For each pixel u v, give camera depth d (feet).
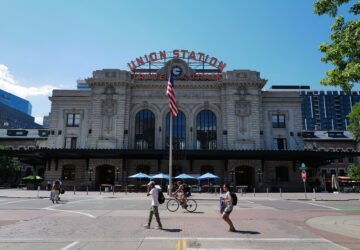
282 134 171.12
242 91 166.81
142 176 130.41
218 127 167.94
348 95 578.25
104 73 168.76
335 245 31.96
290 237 35.99
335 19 46.44
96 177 160.76
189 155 151.43
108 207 69.00
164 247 30.30
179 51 181.68
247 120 163.73
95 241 33.01
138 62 180.34
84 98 174.40
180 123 169.27
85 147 169.07
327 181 179.93
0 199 92.63
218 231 39.29
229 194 39.81
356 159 208.23
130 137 165.68
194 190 139.54
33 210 62.75
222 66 180.04
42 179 162.30
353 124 142.31
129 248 29.91
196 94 170.91
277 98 174.91
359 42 42.42
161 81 169.78
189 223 45.83
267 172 162.71
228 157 154.71
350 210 67.10
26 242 32.55
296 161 164.04
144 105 168.86
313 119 564.30
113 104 164.55
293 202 88.17
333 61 46.57
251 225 44.57
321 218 53.06
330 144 206.69
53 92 177.47
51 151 141.08
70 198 96.94
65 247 30.27
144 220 48.67
